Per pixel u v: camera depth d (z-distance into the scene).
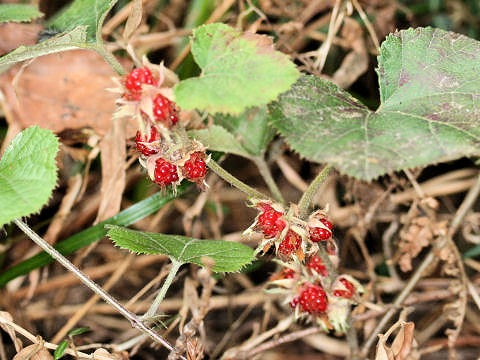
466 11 0.53
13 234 0.46
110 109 0.42
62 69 0.42
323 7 0.48
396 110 0.29
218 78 0.27
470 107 0.29
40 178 0.28
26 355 0.33
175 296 0.47
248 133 0.38
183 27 0.53
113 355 0.34
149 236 0.33
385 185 0.46
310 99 0.29
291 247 0.30
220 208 0.47
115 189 0.41
